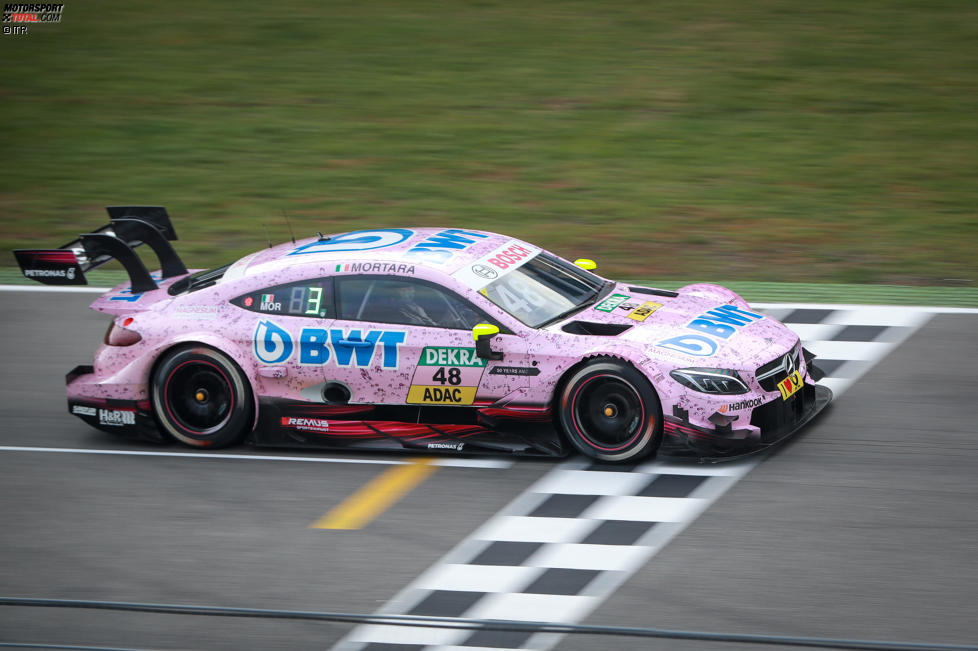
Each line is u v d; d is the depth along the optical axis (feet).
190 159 161.17
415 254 75.36
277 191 147.23
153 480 71.56
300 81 193.57
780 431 70.49
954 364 85.61
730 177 146.10
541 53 201.57
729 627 51.75
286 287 75.31
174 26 225.97
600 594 55.21
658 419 68.33
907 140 157.17
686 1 228.02
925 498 64.18
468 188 145.59
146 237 83.87
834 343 91.20
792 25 209.46
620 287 79.92
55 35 222.69
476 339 69.26
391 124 172.35
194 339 74.95
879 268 113.39
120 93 190.90
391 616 53.98
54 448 77.46
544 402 70.03
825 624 51.57
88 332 101.04
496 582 56.80
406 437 73.05
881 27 206.59
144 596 57.00
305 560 60.08
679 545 59.77
